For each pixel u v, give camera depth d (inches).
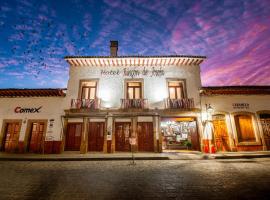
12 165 336.8
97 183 207.6
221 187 188.1
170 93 557.0
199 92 542.3
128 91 556.7
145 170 279.6
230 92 524.7
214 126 519.2
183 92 554.9
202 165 319.3
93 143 510.6
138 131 514.0
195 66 572.7
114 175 247.3
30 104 532.7
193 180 216.7
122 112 521.7
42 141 504.1
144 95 541.0
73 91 545.3
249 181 209.8
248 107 528.4
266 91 522.3
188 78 559.8
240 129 516.7
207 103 531.5
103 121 523.8
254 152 469.1
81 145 499.5
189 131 587.2
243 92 526.9
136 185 197.9
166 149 577.3
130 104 522.3
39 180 224.8
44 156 428.5
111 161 377.1
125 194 169.9
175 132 621.3
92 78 557.6
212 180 215.9
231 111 524.7
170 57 532.1
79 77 559.5
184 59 542.6
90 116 517.0
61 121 517.3
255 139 509.7
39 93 525.3
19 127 515.2
